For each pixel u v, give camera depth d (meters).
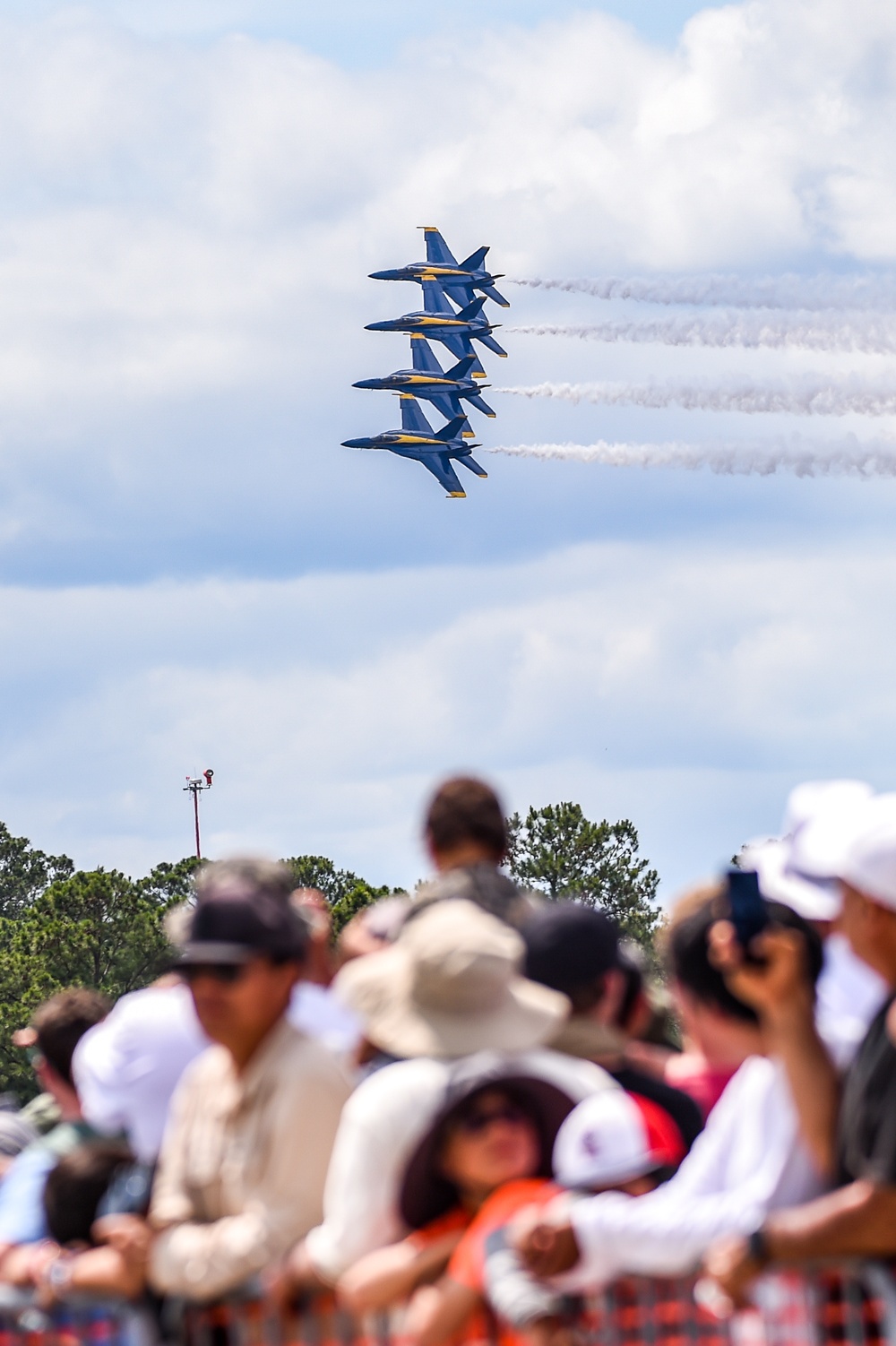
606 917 28.73
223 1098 26.70
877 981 27.59
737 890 22.33
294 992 32.03
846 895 22.72
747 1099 23.52
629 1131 24.47
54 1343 28.45
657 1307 23.23
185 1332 26.08
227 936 25.81
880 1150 20.88
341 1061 26.89
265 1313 25.52
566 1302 23.53
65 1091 34.22
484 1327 23.97
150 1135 29.69
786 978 22.12
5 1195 31.80
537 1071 25.88
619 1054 27.94
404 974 26.67
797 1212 21.75
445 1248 24.67
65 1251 28.55
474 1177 24.67
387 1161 24.94
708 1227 22.66
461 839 33.50
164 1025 30.03
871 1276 21.41
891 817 22.55
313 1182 25.50
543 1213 23.52
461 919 26.81
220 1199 26.17
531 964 28.11
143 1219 27.14
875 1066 21.28
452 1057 25.70
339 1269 24.72
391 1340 25.03
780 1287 22.12
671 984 25.55
